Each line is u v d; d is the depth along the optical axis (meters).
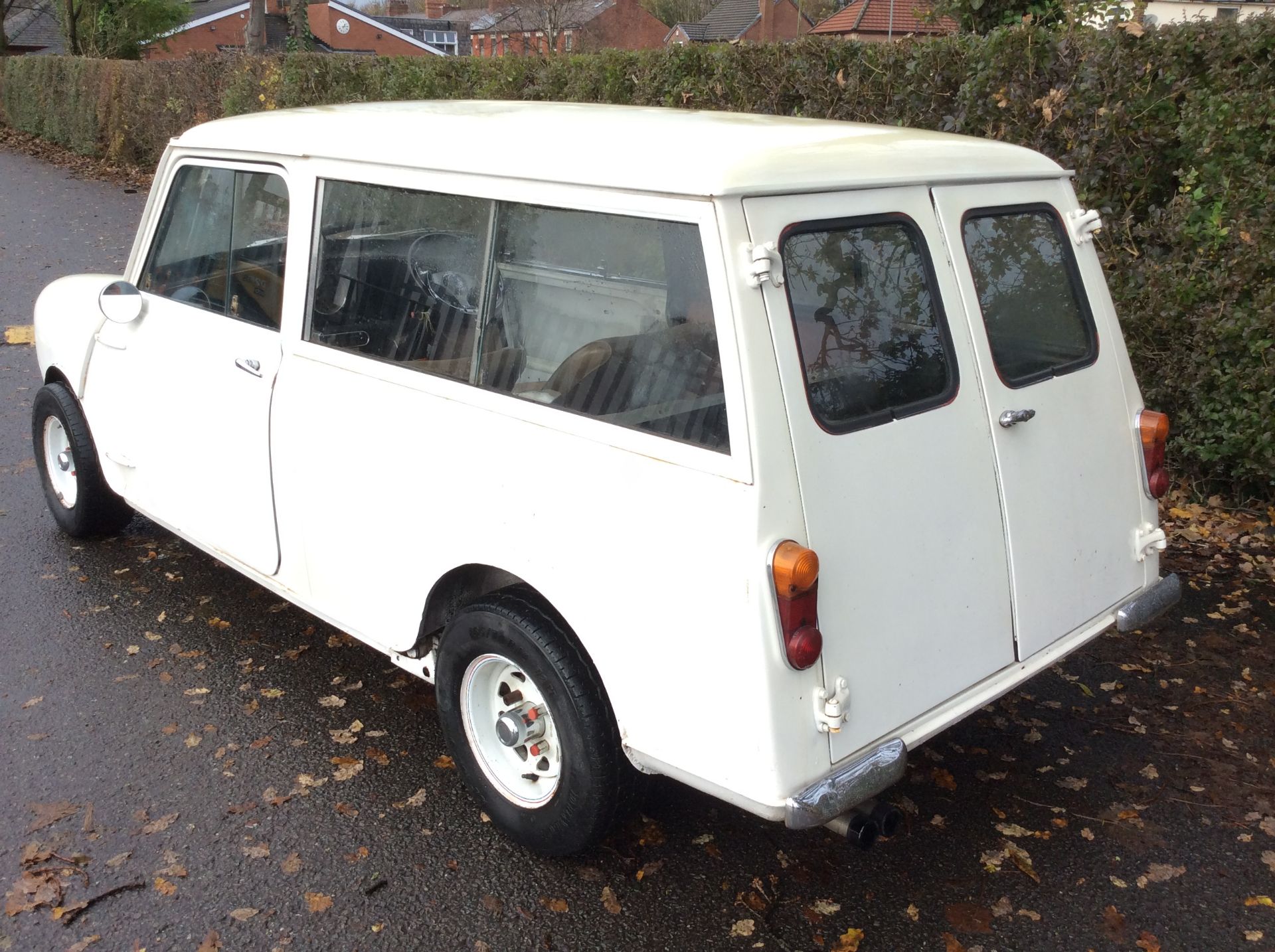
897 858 3.41
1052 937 3.08
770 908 3.20
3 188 18.25
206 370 4.23
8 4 36.69
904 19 37.53
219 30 51.44
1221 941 3.06
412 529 3.45
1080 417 3.38
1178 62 5.54
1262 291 5.27
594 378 2.92
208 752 3.93
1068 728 4.10
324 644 4.70
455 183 3.26
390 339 3.52
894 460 2.81
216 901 3.22
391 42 66.12
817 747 2.67
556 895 3.24
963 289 3.09
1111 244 5.91
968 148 3.28
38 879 3.29
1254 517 5.72
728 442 2.59
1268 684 4.34
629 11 57.75
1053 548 3.28
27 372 8.41
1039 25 6.32
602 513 2.87
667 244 2.71
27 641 4.66
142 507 4.85
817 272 2.74
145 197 17.52
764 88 7.68
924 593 2.89
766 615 2.56
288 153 3.87
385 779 3.80
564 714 3.05
